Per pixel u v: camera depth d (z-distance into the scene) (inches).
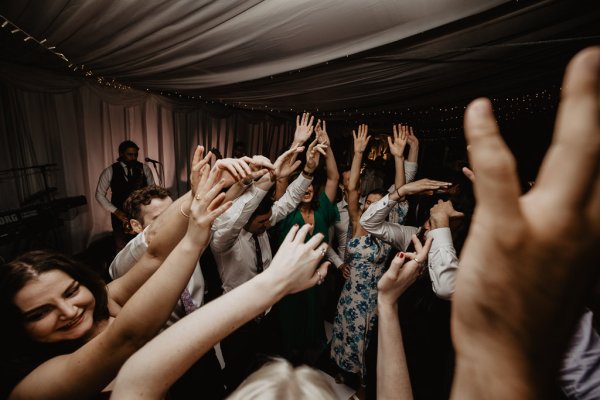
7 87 148.4
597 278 7.4
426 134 314.7
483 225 8.0
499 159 7.3
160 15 80.2
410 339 47.8
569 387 28.2
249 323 70.9
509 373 8.5
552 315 7.7
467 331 9.2
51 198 165.8
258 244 75.4
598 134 6.5
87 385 22.5
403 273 25.3
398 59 112.3
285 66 118.0
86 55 117.4
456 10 73.2
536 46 99.7
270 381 15.9
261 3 73.0
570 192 6.9
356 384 88.9
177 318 51.7
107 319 34.3
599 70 6.5
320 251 20.4
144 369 16.5
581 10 75.3
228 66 122.9
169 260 23.7
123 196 152.6
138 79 157.3
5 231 127.9
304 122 81.9
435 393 45.5
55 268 28.7
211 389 48.5
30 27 89.6
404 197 67.8
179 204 37.7
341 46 96.5
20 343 28.0
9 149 151.1
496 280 8.1
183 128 243.9
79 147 179.8
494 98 190.1
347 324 85.6
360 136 87.0
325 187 105.6
